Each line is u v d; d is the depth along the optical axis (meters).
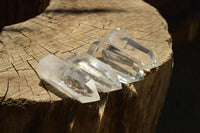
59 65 0.55
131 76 0.57
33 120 0.53
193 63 1.39
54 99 0.53
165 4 1.38
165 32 0.68
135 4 0.77
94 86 0.54
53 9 0.72
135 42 0.61
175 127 1.04
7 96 0.52
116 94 0.57
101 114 0.56
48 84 0.55
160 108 0.68
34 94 0.53
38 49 0.61
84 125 0.56
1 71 0.56
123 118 0.60
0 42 0.62
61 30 0.66
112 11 0.73
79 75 0.54
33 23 0.67
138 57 0.59
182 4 1.43
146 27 0.69
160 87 0.64
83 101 0.53
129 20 0.71
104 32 0.66
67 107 0.54
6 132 0.54
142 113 0.62
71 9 0.73
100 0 0.77
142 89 0.59
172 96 1.19
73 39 0.64
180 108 1.13
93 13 0.72
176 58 1.42
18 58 0.58
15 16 0.87
